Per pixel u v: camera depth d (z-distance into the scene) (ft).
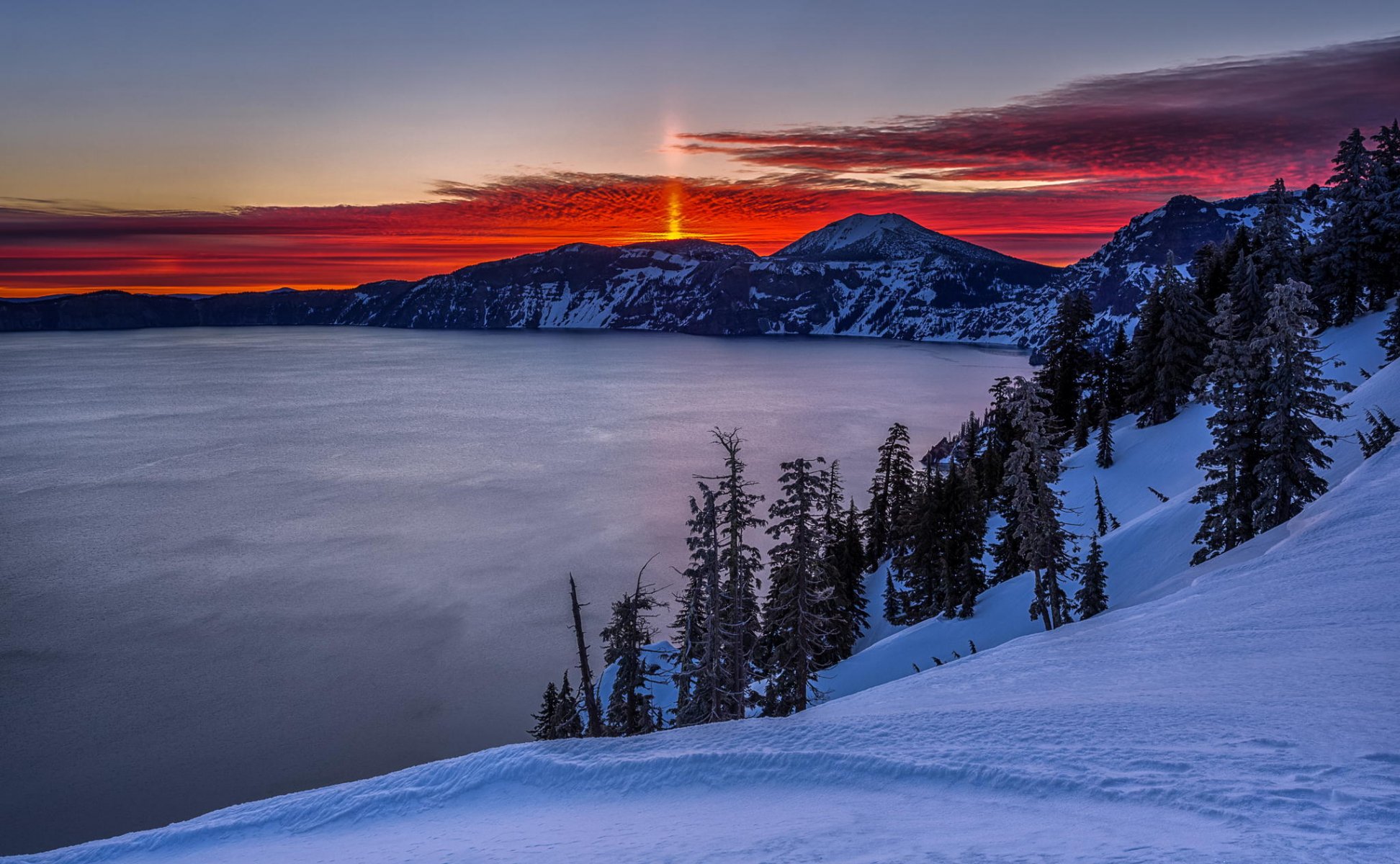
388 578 343.67
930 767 30.50
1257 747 25.58
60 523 443.32
